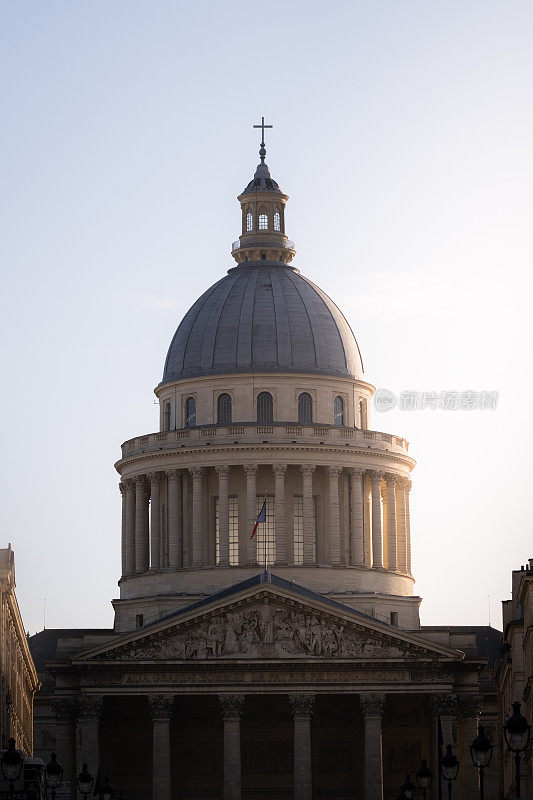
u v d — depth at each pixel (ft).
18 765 438.81
